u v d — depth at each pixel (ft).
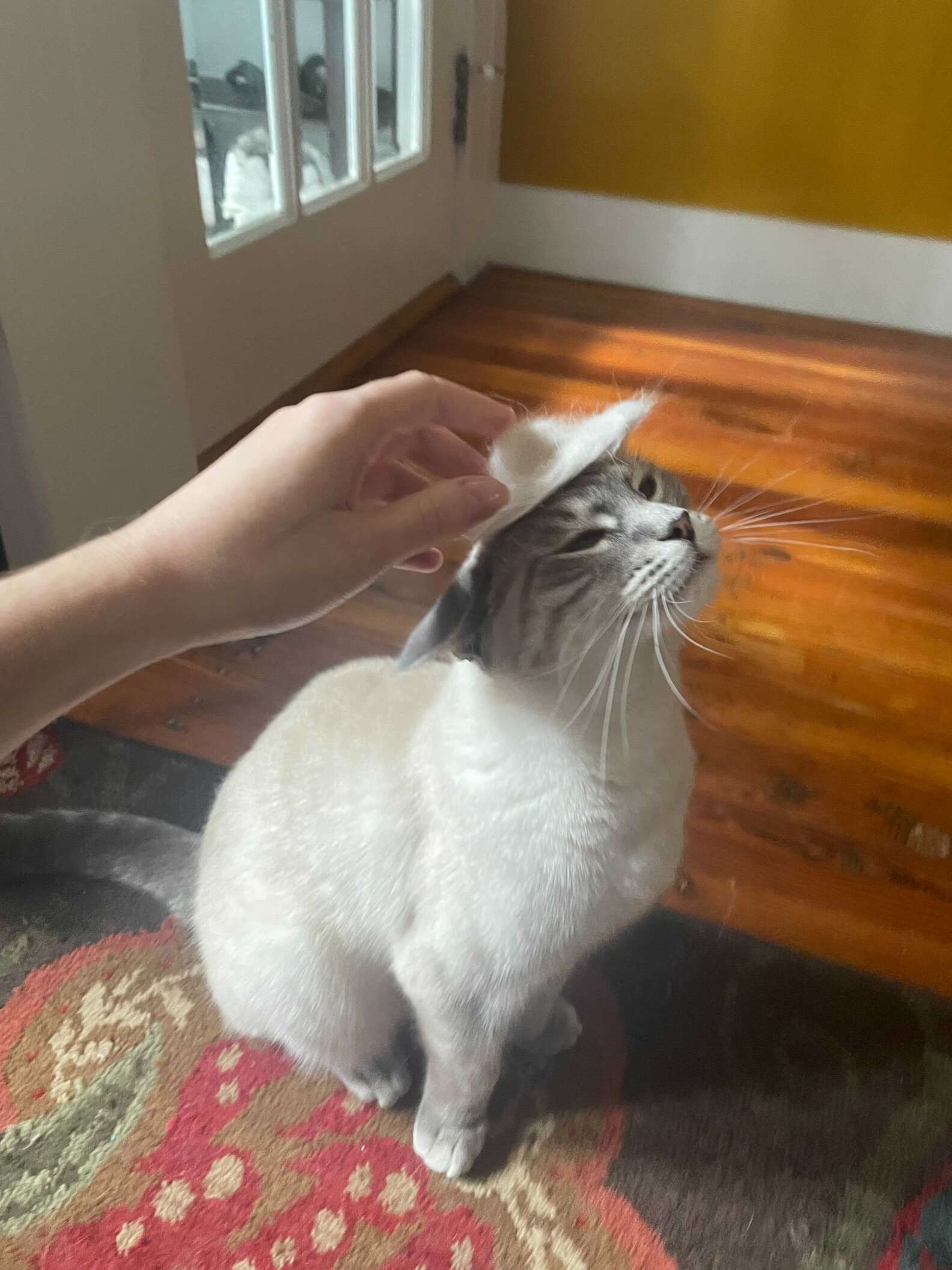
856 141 7.45
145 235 4.19
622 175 8.13
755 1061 3.13
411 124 7.07
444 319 7.69
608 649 2.18
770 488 5.82
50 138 3.59
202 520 1.84
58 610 1.77
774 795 4.00
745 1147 2.92
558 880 2.34
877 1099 3.04
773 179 7.79
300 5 5.36
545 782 2.26
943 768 4.16
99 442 4.29
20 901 3.45
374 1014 2.89
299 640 4.61
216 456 5.41
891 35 6.98
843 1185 2.85
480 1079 2.70
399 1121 2.95
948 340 7.83
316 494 1.88
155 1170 2.80
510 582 2.18
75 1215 2.70
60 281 3.83
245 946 2.74
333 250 6.28
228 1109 2.95
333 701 2.82
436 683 2.70
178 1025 3.14
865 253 7.82
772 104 7.48
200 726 4.17
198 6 4.62
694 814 3.89
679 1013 3.24
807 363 7.30
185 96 4.58
